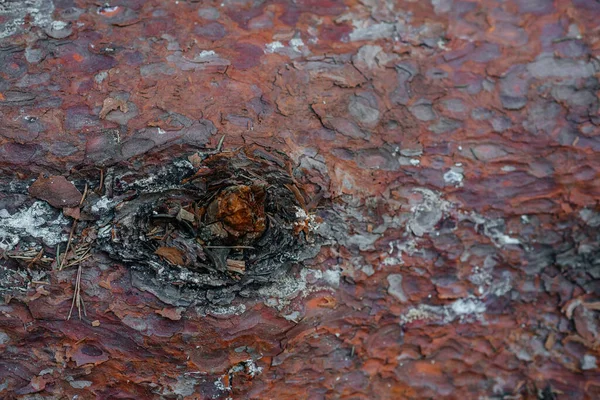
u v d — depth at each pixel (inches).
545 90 25.9
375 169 25.7
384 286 25.7
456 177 25.8
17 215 24.7
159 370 25.2
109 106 25.1
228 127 25.3
